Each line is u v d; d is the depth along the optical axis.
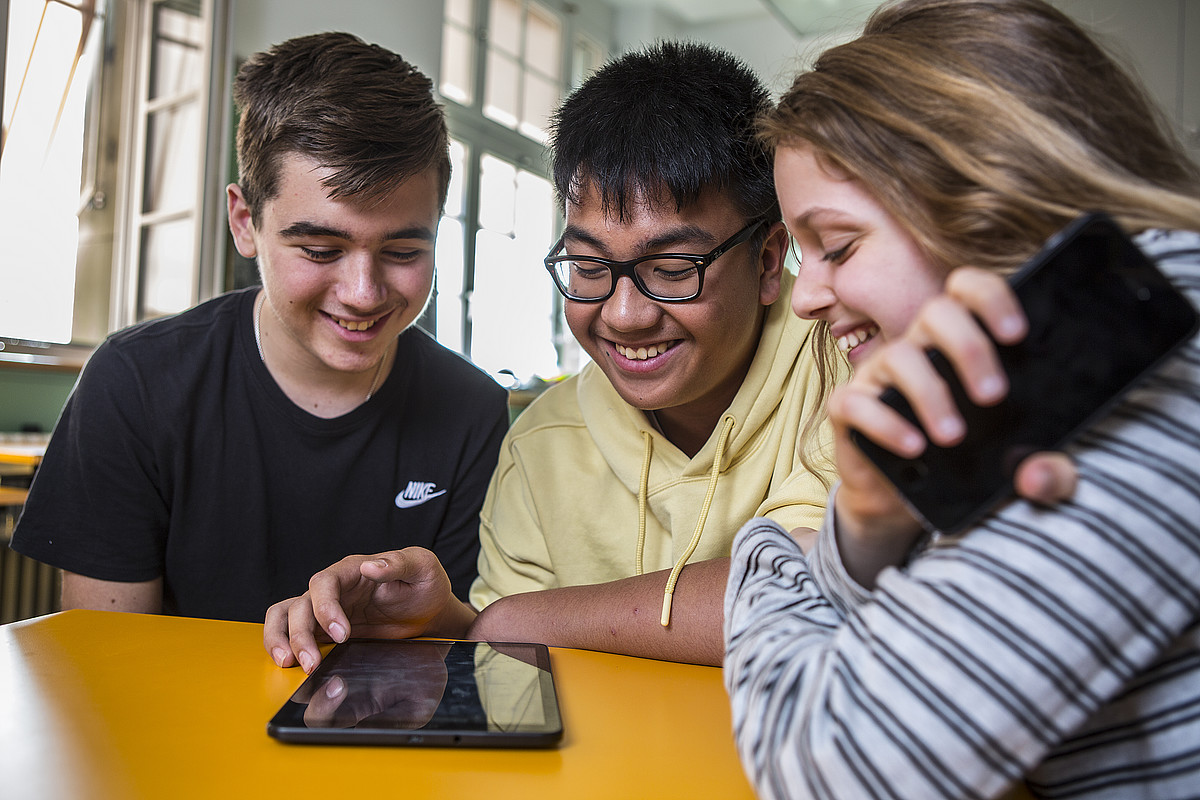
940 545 0.40
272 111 1.08
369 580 0.83
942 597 0.37
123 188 3.66
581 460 1.14
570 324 0.99
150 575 1.30
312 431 1.31
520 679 0.65
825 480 0.90
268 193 1.10
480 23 5.43
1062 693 0.35
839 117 0.53
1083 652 0.35
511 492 1.19
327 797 0.46
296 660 0.70
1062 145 0.47
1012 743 0.35
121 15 3.64
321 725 0.53
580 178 0.91
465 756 0.52
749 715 0.43
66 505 1.26
